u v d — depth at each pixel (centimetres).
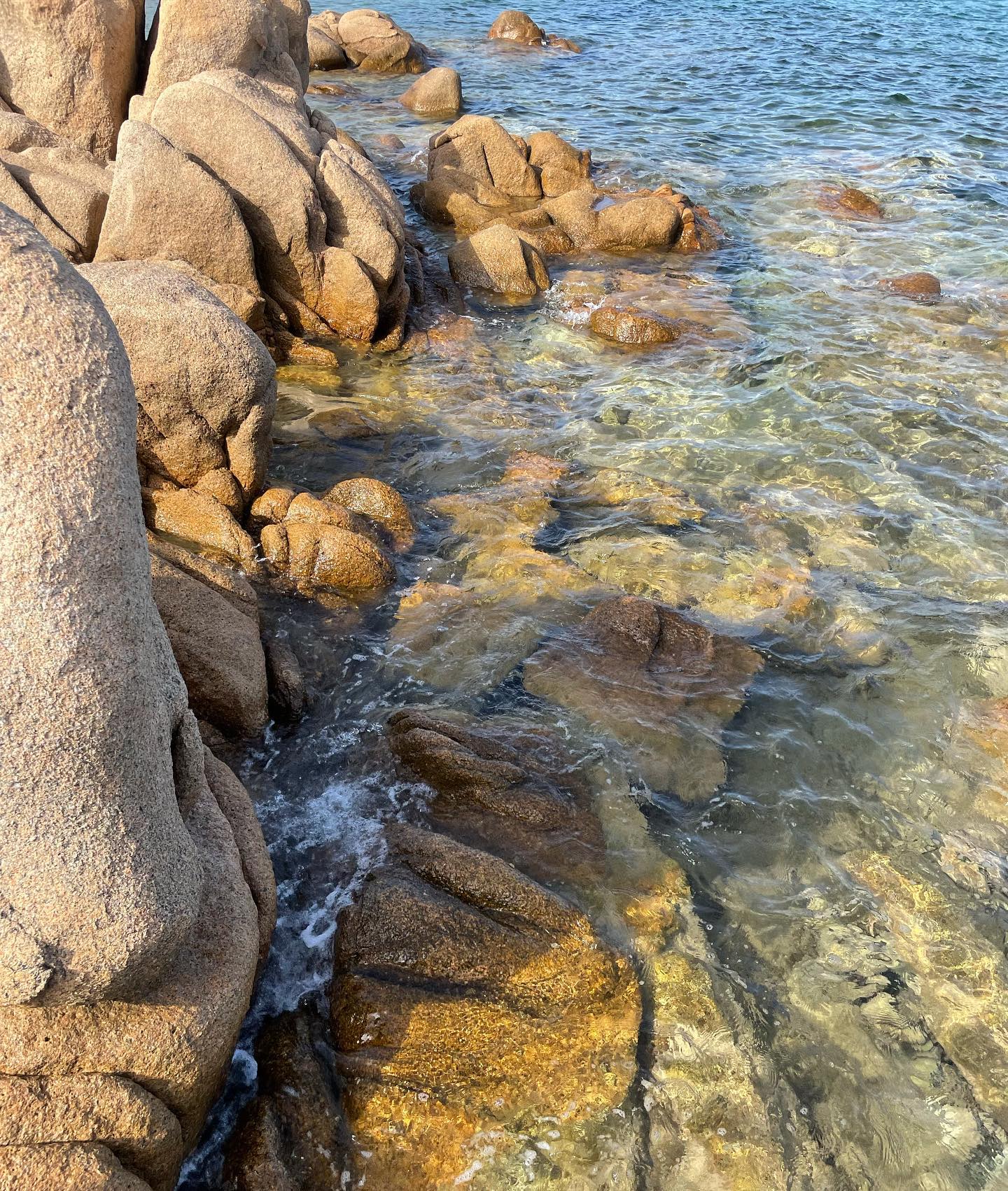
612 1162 436
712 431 1080
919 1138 458
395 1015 473
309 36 2784
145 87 1441
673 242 1669
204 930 414
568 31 3419
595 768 647
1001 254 1579
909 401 1141
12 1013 356
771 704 713
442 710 688
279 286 1223
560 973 499
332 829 592
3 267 307
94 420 324
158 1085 375
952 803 642
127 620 347
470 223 1688
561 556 862
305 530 800
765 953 538
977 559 878
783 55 2998
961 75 2762
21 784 329
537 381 1186
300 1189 417
